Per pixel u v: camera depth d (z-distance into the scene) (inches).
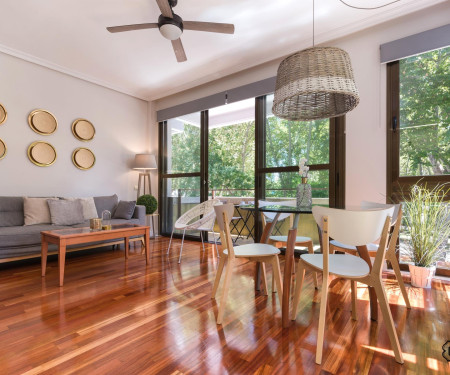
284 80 68.6
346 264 61.4
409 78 108.0
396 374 47.7
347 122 120.9
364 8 104.3
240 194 300.5
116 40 125.7
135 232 117.0
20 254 112.6
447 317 69.6
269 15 108.0
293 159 139.5
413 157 106.5
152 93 194.1
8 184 135.7
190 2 99.8
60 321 67.1
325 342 58.0
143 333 61.4
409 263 97.3
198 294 85.4
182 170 191.5
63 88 157.1
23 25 114.1
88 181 168.7
